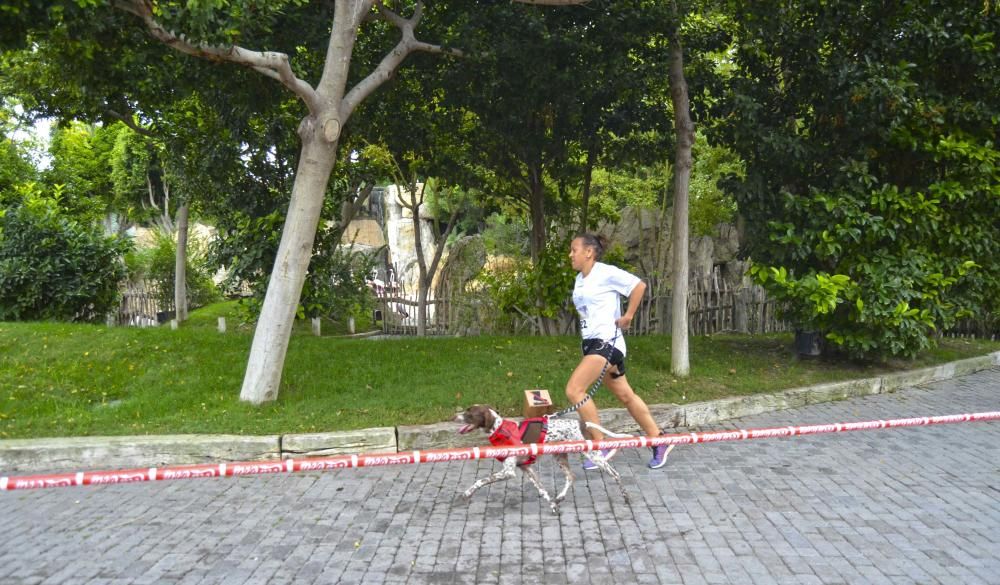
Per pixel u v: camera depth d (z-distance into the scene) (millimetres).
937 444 6902
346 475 6055
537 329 12828
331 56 7156
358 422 6938
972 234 9430
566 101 10211
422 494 5566
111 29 7332
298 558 4406
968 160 9055
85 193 24844
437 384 8195
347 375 8539
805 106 9766
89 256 13484
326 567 4281
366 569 4254
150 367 8758
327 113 7188
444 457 4074
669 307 13375
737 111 9148
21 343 9484
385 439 6621
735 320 13758
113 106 11914
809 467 6203
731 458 6469
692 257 17172
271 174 10656
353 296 15047
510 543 4625
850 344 9156
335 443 6531
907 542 4605
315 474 6078
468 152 13125
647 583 4062
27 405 7480
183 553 4473
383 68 7988
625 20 8867
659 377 8703
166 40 6266
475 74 9828
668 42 9234
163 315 19078
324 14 8633
